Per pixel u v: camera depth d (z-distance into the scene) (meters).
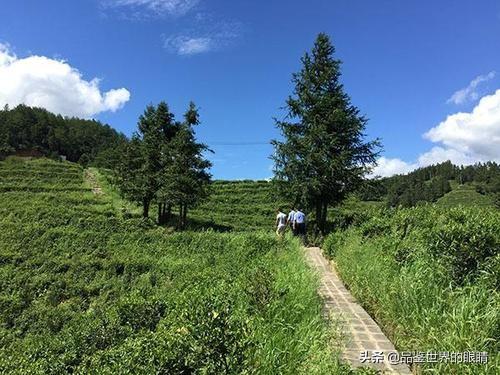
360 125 27.47
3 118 125.50
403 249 8.98
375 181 28.22
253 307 7.05
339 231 17.84
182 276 25.91
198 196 41.38
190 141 40.56
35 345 17.02
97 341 11.48
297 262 11.53
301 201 27.20
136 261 30.48
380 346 6.54
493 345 5.07
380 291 7.94
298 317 6.73
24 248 34.16
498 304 5.56
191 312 6.50
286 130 27.88
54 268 30.30
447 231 7.80
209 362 5.00
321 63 28.66
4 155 104.44
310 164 26.34
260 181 74.62
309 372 5.04
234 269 17.09
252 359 5.04
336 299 9.57
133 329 11.39
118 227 39.66
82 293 27.44
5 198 59.09
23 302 25.48
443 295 6.52
